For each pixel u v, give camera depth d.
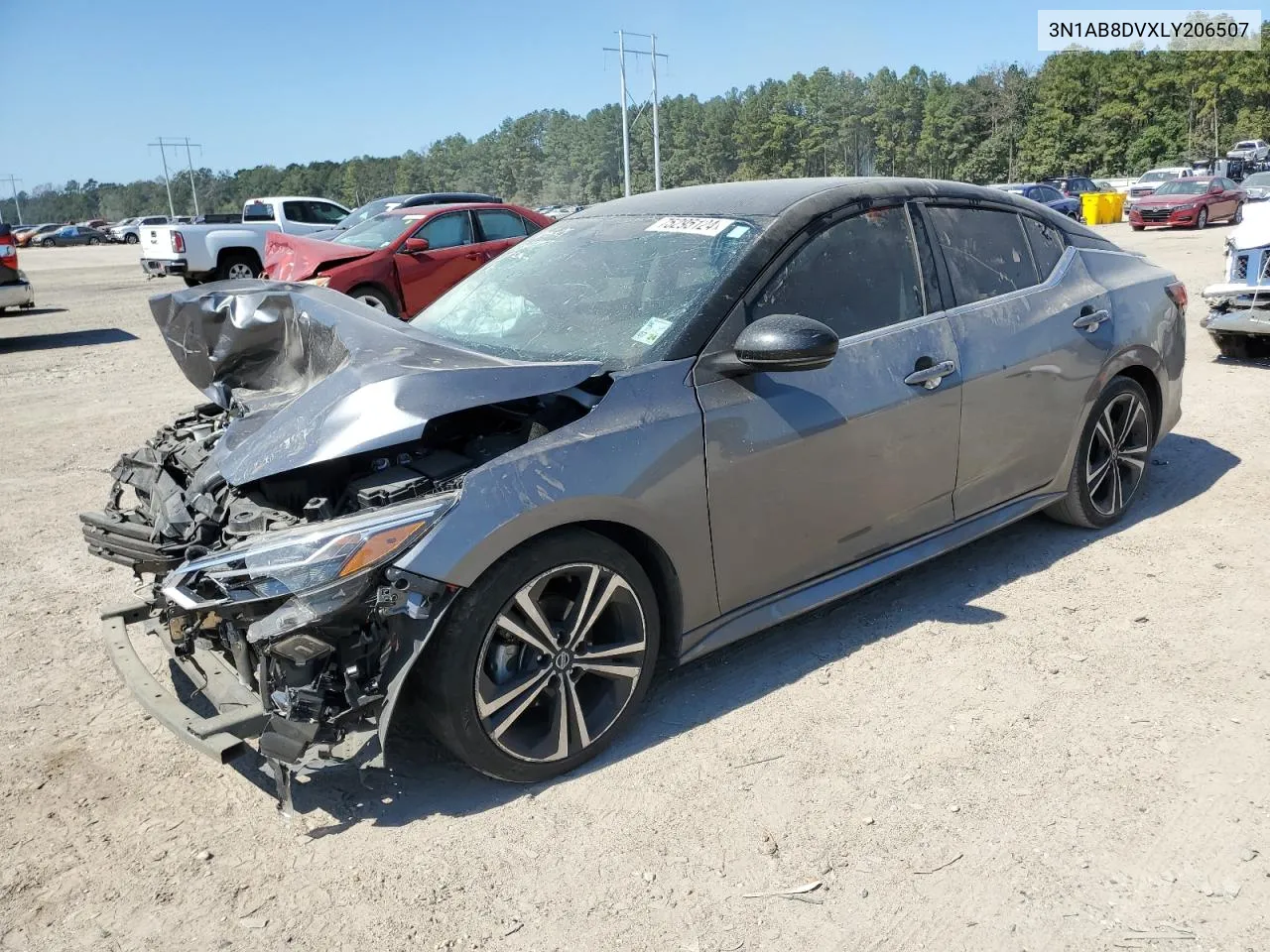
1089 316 4.24
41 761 3.12
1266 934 2.21
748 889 2.44
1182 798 2.69
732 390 3.11
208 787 2.96
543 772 2.87
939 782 2.81
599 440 2.84
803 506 3.29
